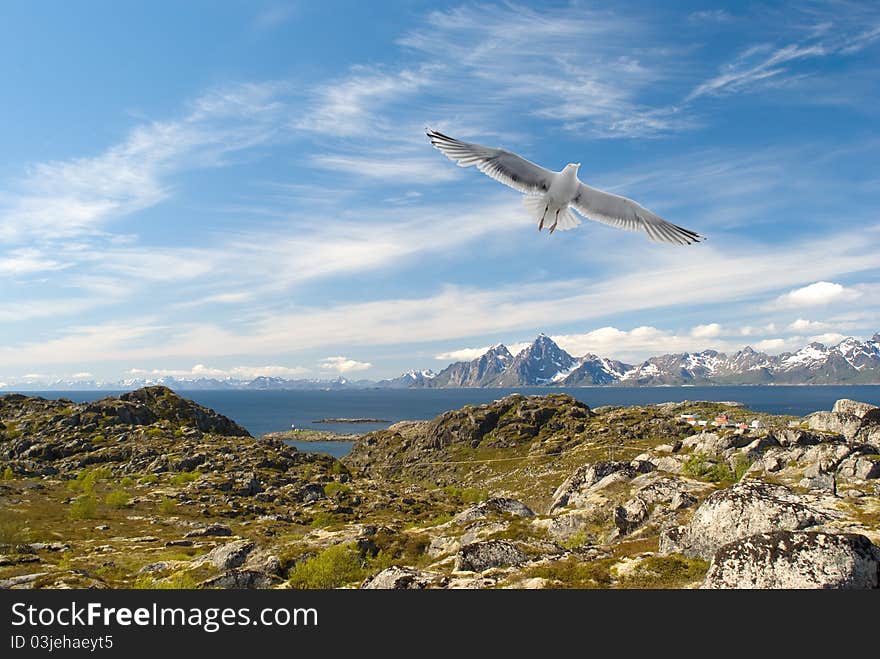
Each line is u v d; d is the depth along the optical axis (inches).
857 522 1243.8
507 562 1218.0
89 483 3973.9
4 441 5310.0
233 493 4121.6
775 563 823.1
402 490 5118.1
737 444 2736.2
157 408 6609.3
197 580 1530.5
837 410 2795.3
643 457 2992.1
